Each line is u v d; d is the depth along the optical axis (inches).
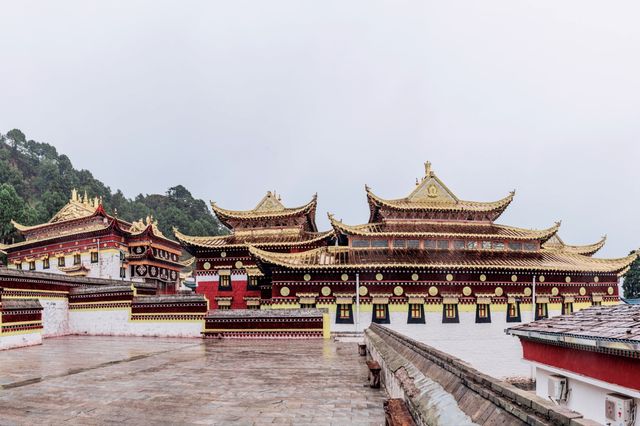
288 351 957.2
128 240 2425.0
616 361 408.8
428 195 1804.9
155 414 425.1
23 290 1371.8
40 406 459.2
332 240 2033.7
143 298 1454.2
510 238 1707.7
